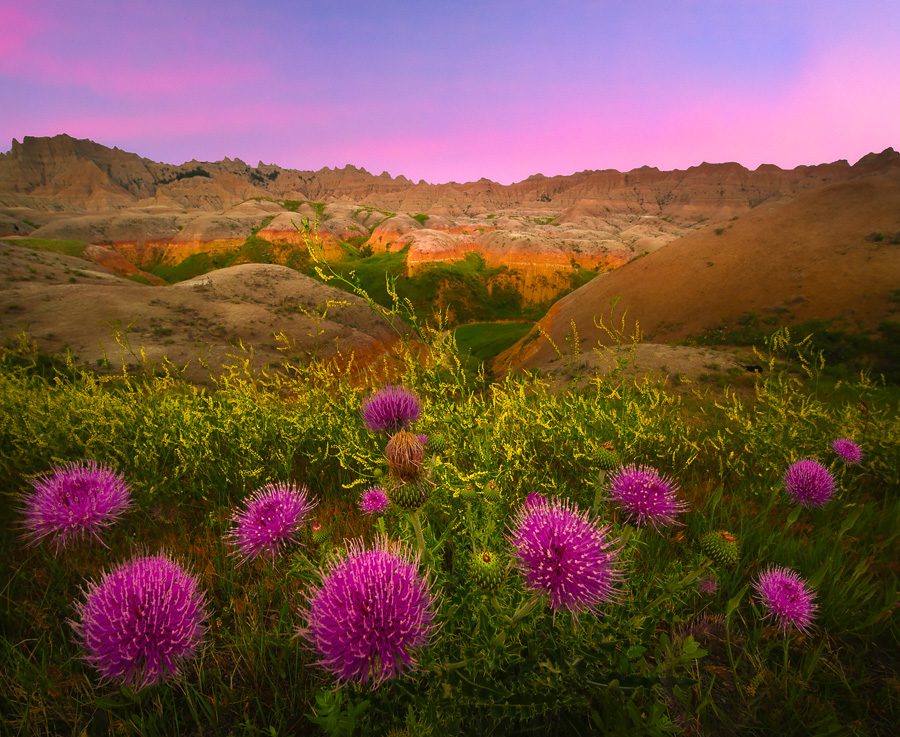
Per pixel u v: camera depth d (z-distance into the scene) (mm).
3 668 2596
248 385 5680
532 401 5871
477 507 2836
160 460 5062
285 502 2479
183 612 1991
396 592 1757
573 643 2123
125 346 6355
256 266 91812
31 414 5441
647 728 1899
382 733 2064
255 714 2447
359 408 4922
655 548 3447
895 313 46875
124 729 2203
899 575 3631
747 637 2896
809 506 3562
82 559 3594
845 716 2514
